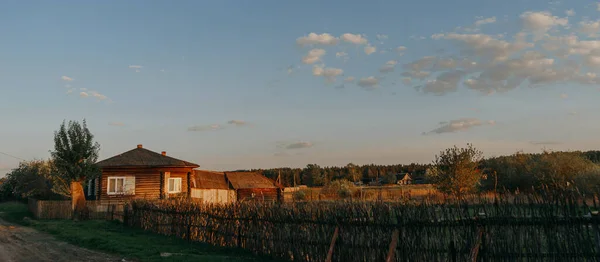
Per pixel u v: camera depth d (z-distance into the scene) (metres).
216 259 12.75
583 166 31.81
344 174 132.25
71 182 29.78
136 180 34.03
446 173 28.31
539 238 7.56
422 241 8.88
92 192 36.41
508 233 7.84
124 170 33.88
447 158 28.50
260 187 51.81
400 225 9.27
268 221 13.09
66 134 29.86
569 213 7.40
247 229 14.05
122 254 13.95
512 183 34.56
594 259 7.05
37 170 47.59
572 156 32.53
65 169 29.89
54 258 13.45
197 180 44.78
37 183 46.59
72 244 16.47
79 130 30.33
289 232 12.16
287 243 12.20
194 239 16.91
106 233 19.09
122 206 28.86
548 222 7.50
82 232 19.42
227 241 14.97
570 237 7.32
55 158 29.78
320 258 11.02
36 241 17.39
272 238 12.86
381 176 126.44
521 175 34.44
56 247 15.70
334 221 10.73
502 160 37.44
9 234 19.91
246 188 50.97
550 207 7.53
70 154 29.56
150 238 17.75
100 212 28.86
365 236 9.93
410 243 9.06
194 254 14.01
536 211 7.70
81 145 29.86
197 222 16.91
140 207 22.02
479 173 29.20
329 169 140.50
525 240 7.66
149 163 34.50
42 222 25.34
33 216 31.38
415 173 122.50
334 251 10.60
